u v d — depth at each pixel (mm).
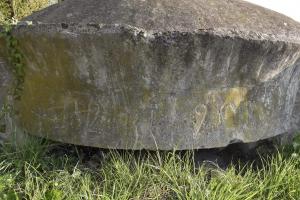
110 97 2832
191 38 2531
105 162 3006
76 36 2582
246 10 3191
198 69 2713
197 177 2879
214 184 2809
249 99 3023
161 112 2826
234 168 3113
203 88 2824
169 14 2873
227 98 2922
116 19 2848
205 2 3129
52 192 2654
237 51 2680
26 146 3137
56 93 2963
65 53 2713
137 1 2994
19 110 3211
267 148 3479
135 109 2826
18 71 3035
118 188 2795
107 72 2729
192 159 2990
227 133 2963
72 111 2936
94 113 2883
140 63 2645
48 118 3039
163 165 2990
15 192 2619
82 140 2926
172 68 2674
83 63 2721
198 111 2867
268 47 2730
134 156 3039
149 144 2857
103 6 3018
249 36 2637
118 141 2867
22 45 2855
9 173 2910
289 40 2842
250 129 3053
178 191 2762
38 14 3320
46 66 2871
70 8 3156
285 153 3336
